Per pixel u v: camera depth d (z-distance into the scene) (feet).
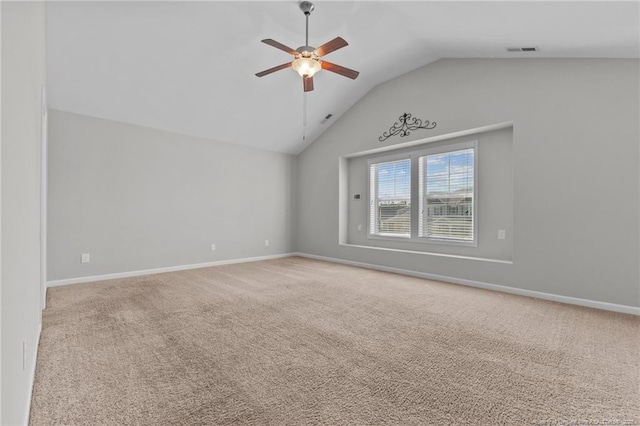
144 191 16.63
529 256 12.55
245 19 11.57
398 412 5.32
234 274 16.62
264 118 18.47
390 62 15.70
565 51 11.06
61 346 7.77
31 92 5.63
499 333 8.69
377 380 6.31
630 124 10.50
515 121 12.89
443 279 15.29
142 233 16.56
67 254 14.39
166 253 17.40
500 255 14.35
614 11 7.84
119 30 11.06
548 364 6.97
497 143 14.47
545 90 12.14
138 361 7.05
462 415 5.24
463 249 15.57
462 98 14.56
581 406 5.48
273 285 14.16
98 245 15.21
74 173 14.57
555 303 11.55
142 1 10.03
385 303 11.47
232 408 5.42
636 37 9.06
